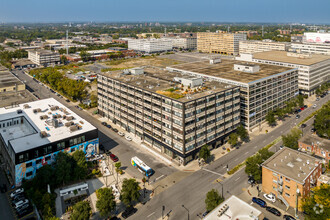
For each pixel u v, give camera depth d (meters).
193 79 134.00
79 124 123.88
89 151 118.69
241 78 159.88
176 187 99.38
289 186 86.38
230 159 119.38
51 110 140.88
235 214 71.50
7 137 116.75
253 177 102.81
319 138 124.56
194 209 87.31
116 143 136.38
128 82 145.62
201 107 116.50
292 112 179.12
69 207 86.62
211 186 99.56
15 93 181.25
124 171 110.19
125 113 149.00
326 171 104.31
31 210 87.06
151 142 133.12
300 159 97.31
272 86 165.88
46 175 93.00
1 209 87.81
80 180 103.62
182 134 111.38
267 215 84.19
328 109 140.88
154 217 83.69
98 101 176.62
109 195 82.12
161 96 119.31
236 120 139.12
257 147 130.25
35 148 101.56
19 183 99.88
